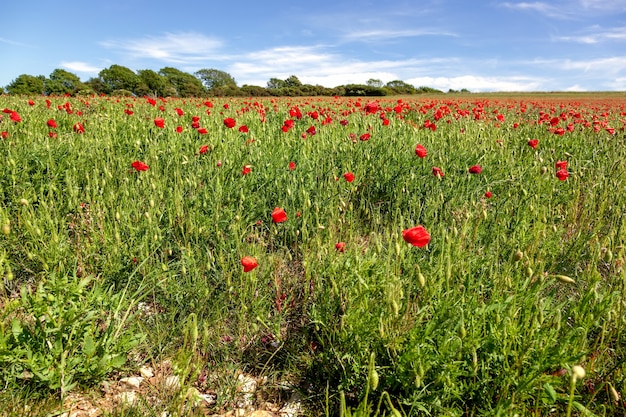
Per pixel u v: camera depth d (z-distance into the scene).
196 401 2.51
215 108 12.19
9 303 2.54
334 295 2.90
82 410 2.38
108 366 2.54
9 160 4.14
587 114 15.38
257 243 4.07
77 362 2.46
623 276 2.76
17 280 3.42
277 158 5.59
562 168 4.73
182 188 4.34
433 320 2.39
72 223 4.04
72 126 7.04
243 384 2.69
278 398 2.67
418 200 4.68
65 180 4.28
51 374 2.33
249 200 4.52
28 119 7.19
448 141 6.62
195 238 3.84
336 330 2.71
